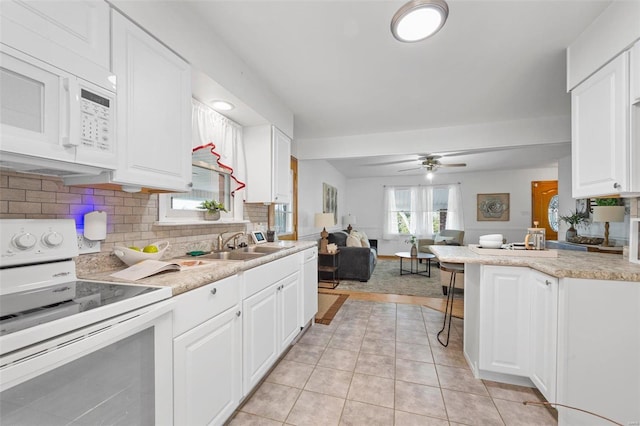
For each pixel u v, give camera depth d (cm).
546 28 167
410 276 527
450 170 696
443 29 168
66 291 102
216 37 175
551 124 317
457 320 301
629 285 136
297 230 434
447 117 320
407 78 229
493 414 158
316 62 207
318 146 411
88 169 106
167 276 126
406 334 265
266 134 260
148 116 128
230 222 227
